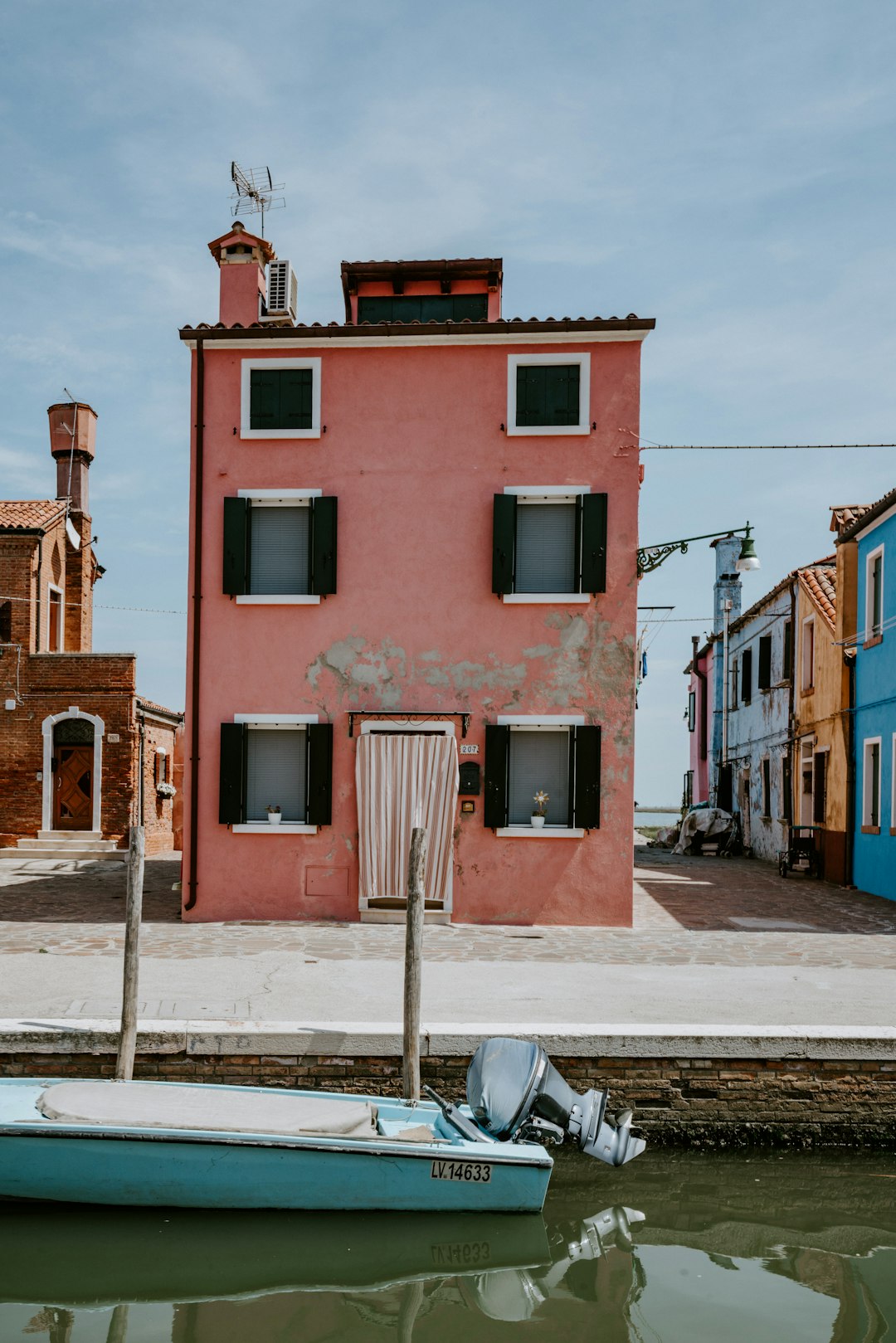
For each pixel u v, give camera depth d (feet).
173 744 93.40
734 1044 26.07
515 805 46.39
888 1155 25.81
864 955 37.45
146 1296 19.08
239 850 46.19
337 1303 18.90
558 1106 23.62
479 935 42.16
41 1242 20.99
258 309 54.08
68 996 29.35
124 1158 21.72
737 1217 22.40
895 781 55.36
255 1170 21.81
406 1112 23.99
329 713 46.57
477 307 57.52
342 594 46.75
